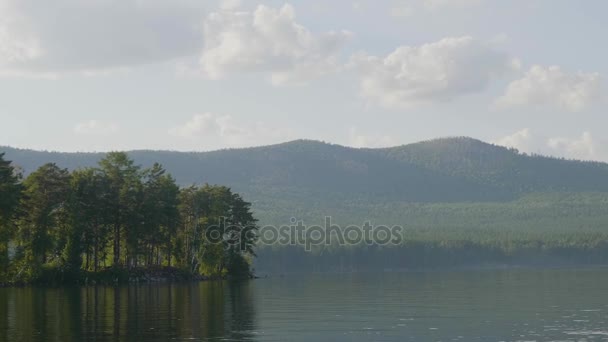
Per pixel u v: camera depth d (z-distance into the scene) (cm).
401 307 7262
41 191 10750
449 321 5941
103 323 5628
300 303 7762
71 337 4872
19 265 10569
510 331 5344
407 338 5000
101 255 11962
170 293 9112
